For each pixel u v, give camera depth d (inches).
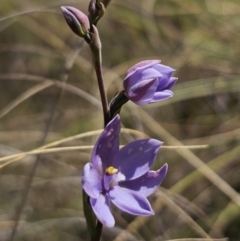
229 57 27.2
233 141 24.2
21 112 28.5
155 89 15.7
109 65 29.6
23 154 19.9
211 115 26.5
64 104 27.6
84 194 16.1
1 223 22.4
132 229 21.9
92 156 15.7
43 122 27.0
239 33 27.6
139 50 29.7
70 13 15.8
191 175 22.5
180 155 24.4
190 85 26.7
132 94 15.8
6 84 29.7
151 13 29.8
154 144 16.0
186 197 23.8
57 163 24.5
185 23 29.9
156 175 16.0
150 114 26.7
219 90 26.2
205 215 22.5
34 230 22.6
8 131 26.4
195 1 29.4
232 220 22.1
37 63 30.4
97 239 16.3
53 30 30.0
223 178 23.6
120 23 30.4
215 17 28.4
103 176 15.8
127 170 16.0
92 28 15.8
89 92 27.6
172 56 28.0
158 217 22.2
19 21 29.9
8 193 23.7
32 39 31.9
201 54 27.5
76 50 22.9
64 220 23.2
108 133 15.7
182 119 26.5
